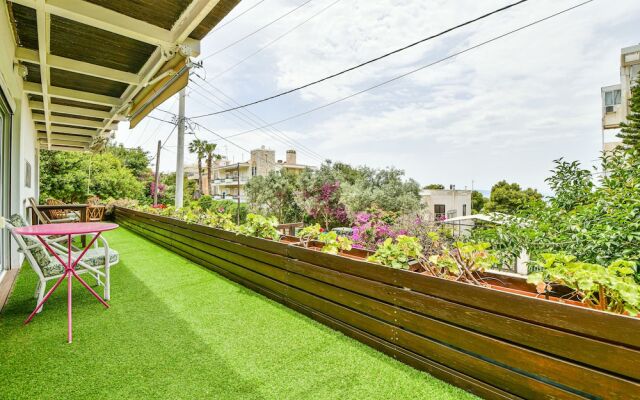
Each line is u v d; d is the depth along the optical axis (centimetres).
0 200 389
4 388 176
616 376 127
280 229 588
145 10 279
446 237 582
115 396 171
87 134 873
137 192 2138
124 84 495
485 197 3456
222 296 332
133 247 605
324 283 265
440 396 172
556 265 170
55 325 259
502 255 342
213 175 4297
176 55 337
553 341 144
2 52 299
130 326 259
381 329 220
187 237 507
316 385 183
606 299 160
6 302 311
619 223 256
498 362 162
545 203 367
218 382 185
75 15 259
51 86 498
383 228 690
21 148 440
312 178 1691
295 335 244
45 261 276
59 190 1514
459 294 178
